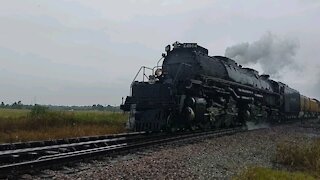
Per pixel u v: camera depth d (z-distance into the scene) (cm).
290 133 2570
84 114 2783
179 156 1248
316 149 1469
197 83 1964
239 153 1464
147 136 1698
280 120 3944
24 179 811
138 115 1803
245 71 3047
